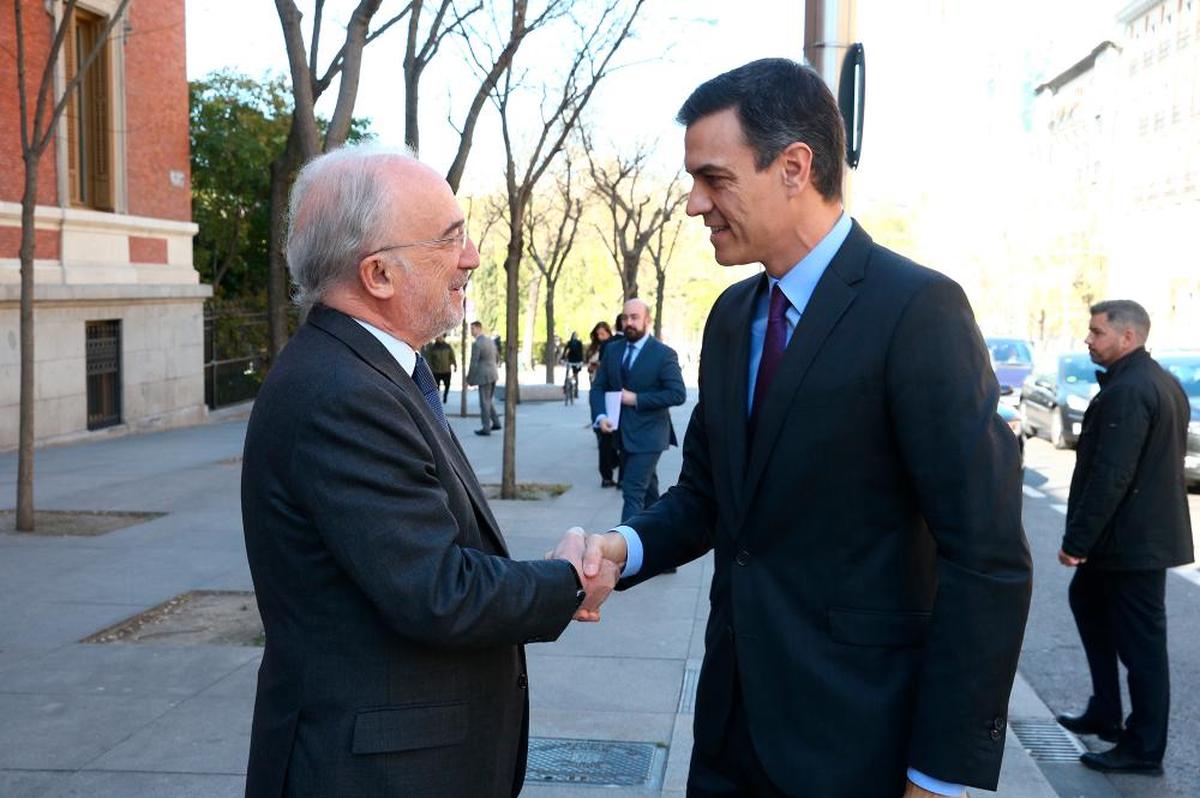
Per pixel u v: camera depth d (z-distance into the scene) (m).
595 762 4.21
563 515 9.95
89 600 6.72
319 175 2.07
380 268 2.03
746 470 2.13
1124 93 53.72
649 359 7.84
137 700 4.85
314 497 1.87
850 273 2.04
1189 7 46.88
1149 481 4.41
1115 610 4.56
